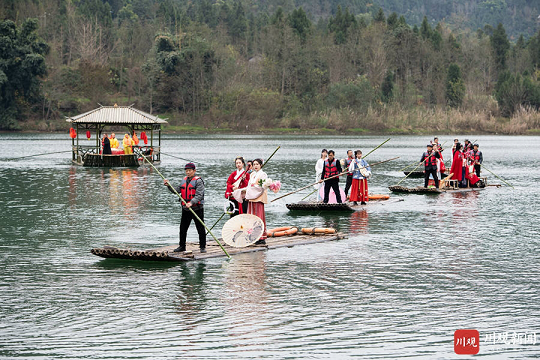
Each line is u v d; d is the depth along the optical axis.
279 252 15.10
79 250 15.34
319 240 16.47
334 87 136.00
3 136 95.94
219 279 12.50
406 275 12.89
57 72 123.62
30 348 8.93
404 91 151.50
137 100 127.19
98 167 42.75
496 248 15.74
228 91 127.12
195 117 125.81
